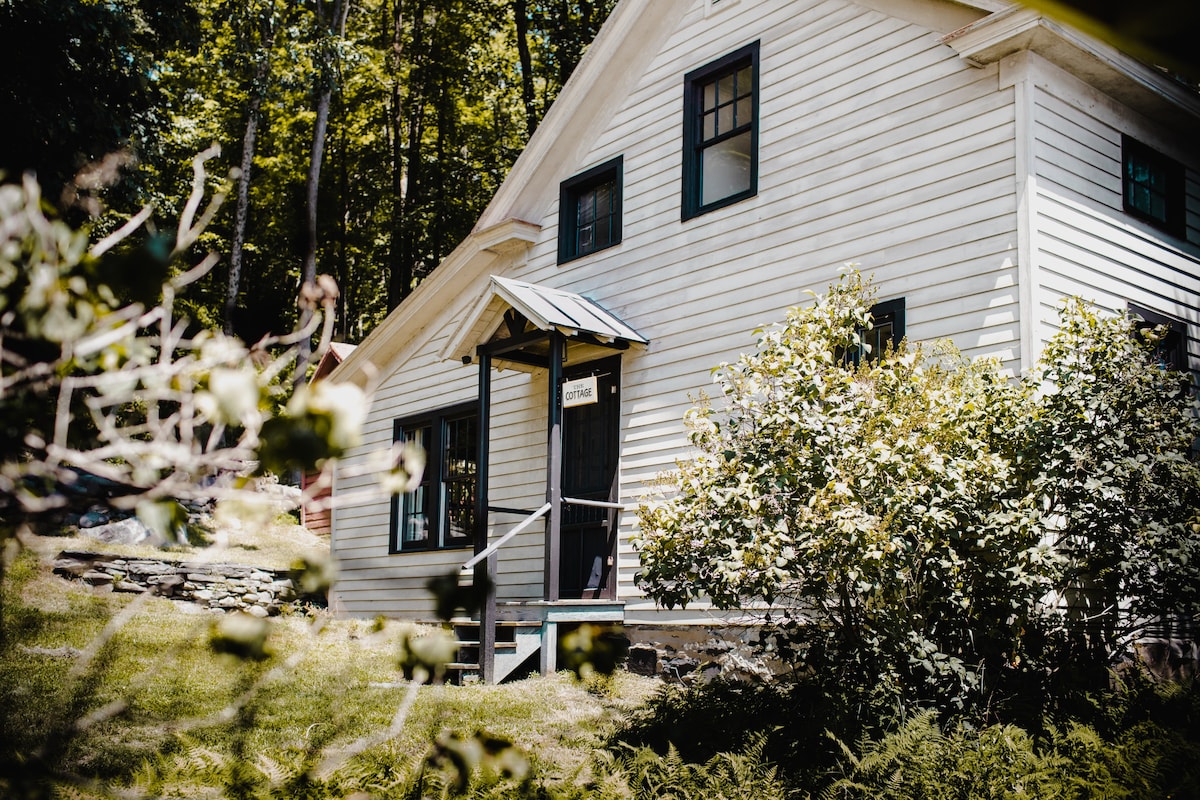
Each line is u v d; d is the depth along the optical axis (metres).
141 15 16.77
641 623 10.89
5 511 1.76
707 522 6.93
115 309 1.87
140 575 13.71
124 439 1.82
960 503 6.51
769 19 11.02
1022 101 8.80
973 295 8.85
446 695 9.06
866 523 6.20
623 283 12.11
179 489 1.78
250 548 17.77
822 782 5.92
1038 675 6.88
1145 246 9.90
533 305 11.03
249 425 1.74
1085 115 9.42
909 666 6.57
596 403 12.20
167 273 1.85
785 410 6.87
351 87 28.91
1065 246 8.90
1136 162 10.09
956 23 9.33
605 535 11.72
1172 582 6.91
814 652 7.00
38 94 13.82
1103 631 7.48
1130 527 6.73
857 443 6.84
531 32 29.30
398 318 15.34
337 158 31.62
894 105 9.73
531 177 13.47
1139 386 7.07
